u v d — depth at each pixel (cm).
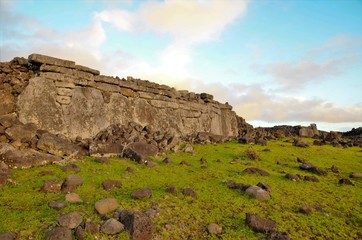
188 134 2302
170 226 777
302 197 1073
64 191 943
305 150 2116
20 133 1285
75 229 705
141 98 2050
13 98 1447
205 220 837
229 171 1380
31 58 1496
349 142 2683
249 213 849
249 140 2270
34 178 1034
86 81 1694
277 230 770
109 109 1802
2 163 1087
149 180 1147
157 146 1706
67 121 1566
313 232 808
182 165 1433
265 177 1308
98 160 1317
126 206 862
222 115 2917
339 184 1283
